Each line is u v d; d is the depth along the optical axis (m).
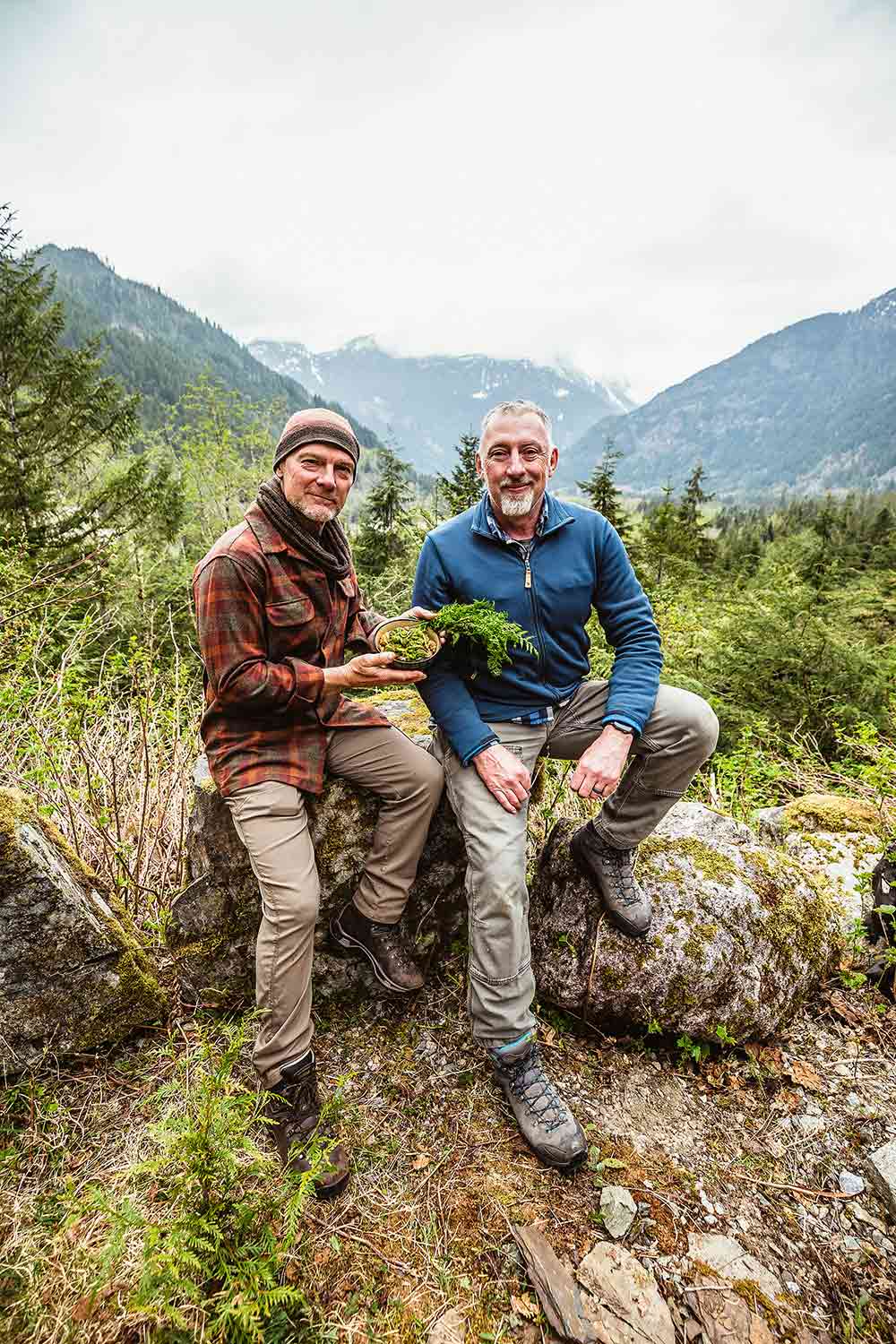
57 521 7.81
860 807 3.68
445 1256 1.62
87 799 2.84
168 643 5.58
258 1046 1.86
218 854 2.18
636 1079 2.17
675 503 19.19
